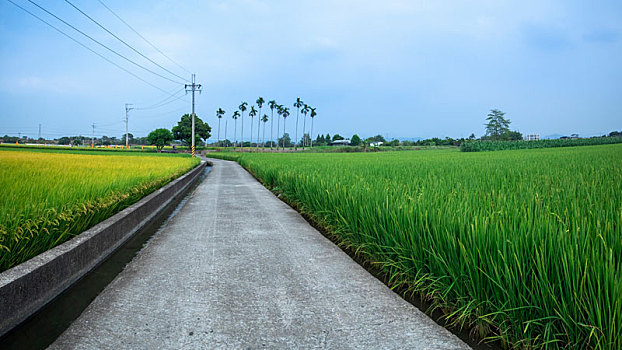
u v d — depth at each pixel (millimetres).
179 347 2412
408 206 3842
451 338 2578
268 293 3359
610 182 5453
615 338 1944
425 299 3299
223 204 9352
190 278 3762
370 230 4297
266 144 180000
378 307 3078
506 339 2434
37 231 3738
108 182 6523
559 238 2359
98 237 4516
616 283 1967
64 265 3607
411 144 122438
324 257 4547
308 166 12750
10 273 2934
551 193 4641
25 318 2904
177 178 12641
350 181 7004
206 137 117812
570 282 2193
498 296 2502
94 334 2600
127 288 3492
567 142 67938
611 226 2617
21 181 5746
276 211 8211
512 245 2484
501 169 9422
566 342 2227
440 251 3025
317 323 2771
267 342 2482
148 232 6262
